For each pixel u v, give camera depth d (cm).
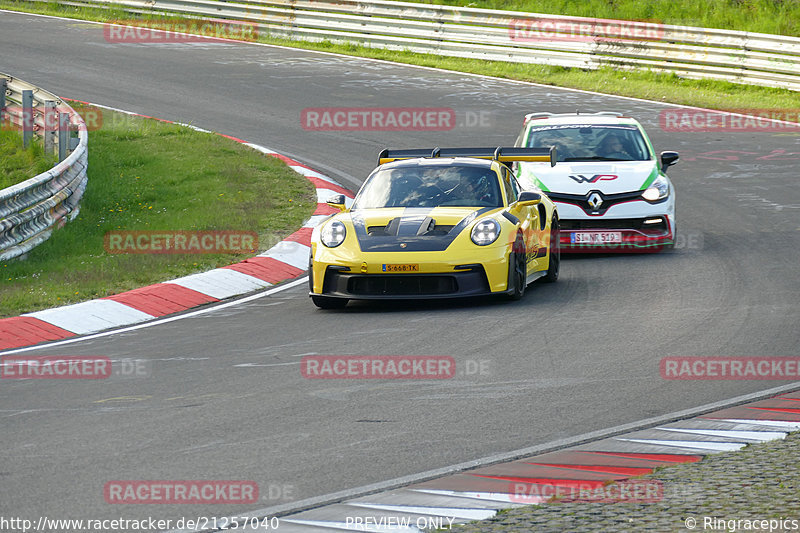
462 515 1641
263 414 2256
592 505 1662
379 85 8869
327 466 1903
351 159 6556
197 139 6931
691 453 1930
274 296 3822
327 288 3462
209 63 9756
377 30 10444
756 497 1669
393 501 1716
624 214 4306
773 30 10319
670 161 4597
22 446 2062
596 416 2200
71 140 6062
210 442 2061
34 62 9575
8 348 3091
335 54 10331
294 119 7681
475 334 3025
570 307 3400
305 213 5216
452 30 10000
